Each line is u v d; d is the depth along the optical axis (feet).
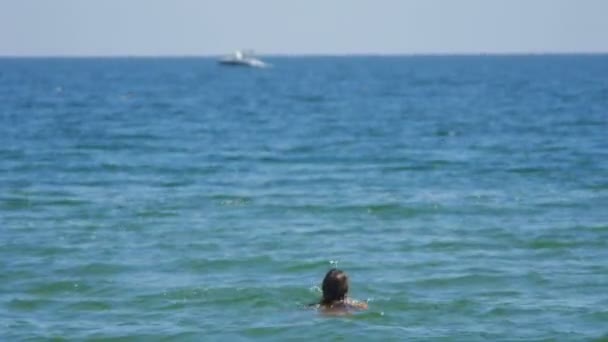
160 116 652.48
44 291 172.04
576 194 280.10
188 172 336.08
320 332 145.28
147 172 335.67
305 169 345.31
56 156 385.29
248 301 163.32
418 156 385.50
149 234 224.12
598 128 516.73
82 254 202.28
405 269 187.93
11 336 144.25
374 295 167.22
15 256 200.75
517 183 304.91
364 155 392.27
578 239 215.51
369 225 235.61
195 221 240.32
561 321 151.12
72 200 271.69
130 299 165.68
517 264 191.62
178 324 150.61
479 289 171.83
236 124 576.61
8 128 533.14
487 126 545.03
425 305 160.35
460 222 237.86
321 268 189.57
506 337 142.92
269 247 209.67
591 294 167.63
